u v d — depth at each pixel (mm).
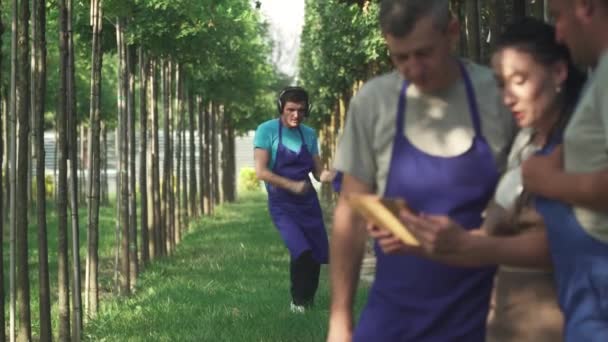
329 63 24875
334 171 4406
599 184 3238
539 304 3742
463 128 3850
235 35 22875
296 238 9906
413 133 3863
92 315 11242
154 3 15219
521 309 3764
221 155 39719
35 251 19203
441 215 3775
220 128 38406
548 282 3730
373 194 3975
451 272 3846
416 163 3846
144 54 17172
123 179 13977
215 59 21875
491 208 3775
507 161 3877
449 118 3855
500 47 3664
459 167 3830
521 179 3635
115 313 11273
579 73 3662
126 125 14734
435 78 3756
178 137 23344
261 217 29297
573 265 3414
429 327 3859
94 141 11398
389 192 3879
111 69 30625
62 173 9492
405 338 3891
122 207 13891
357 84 23359
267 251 18188
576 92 3635
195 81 26266
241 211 34156
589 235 3361
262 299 11641
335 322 3988
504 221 3725
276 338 9133
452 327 3863
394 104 3877
